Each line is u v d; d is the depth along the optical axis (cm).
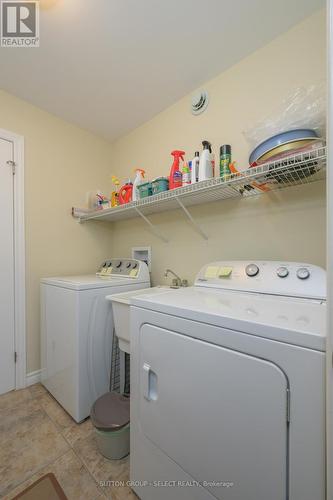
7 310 176
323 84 101
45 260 200
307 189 122
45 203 201
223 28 129
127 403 133
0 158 174
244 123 146
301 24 124
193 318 77
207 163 138
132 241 229
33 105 194
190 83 170
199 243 170
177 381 81
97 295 152
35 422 143
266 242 136
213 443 71
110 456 117
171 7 118
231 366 67
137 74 162
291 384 56
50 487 103
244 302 90
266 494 60
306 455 54
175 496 82
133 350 100
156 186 160
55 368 164
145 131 218
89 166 236
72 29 129
